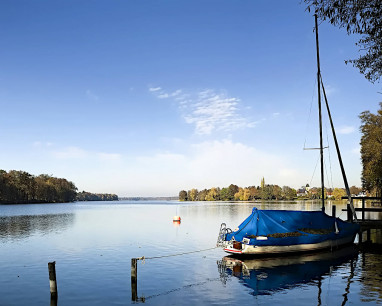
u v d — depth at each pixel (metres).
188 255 26.11
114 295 15.84
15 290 16.84
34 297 15.70
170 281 18.34
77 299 15.30
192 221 60.75
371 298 15.03
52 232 43.28
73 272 20.64
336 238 27.83
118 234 40.53
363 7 11.57
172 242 33.25
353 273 19.86
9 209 126.19
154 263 23.14
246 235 24.92
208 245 31.20
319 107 33.22
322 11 12.23
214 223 56.12
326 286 17.09
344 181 32.91
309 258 24.61
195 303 14.56
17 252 28.00
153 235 39.31
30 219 69.25
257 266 21.97
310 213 28.06
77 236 38.66
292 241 24.95
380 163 54.38
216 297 15.44
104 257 25.50
